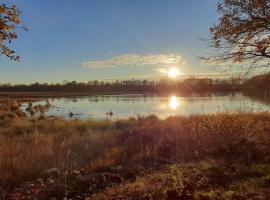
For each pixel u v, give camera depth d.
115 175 8.45
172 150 10.61
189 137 11.65
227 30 12.95
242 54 13.40
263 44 12.79
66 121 22.73
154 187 6.66
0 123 23.23
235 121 13.14
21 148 11.19
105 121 22.17
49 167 9.38
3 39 8.64
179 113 29.58
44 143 12.01
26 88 166.25
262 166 7.82
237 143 10.15
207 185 6.81
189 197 6.25
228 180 7.12
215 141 10.86
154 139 12.10
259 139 10.62
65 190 7.42
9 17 8.52
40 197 7.23
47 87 165.12
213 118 14.55
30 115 35.28
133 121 20.95
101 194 6.96
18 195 7.31
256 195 5.90
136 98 76.19
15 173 8.77
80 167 9.53
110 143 12.45
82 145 12.07
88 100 72.38
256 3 12.11
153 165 9.35
